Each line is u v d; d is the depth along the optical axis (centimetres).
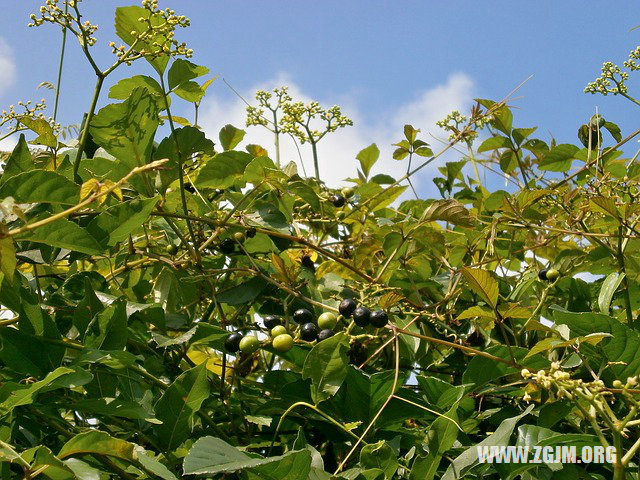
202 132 268
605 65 323
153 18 241
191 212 300
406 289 313
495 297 227
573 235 313
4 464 160
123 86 254
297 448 194
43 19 230
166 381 247
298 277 291
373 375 223
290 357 254
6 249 165
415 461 198
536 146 346
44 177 188
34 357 194
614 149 315
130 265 275
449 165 373
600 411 171
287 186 295
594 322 228
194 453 165
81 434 160
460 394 226
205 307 304
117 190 200
